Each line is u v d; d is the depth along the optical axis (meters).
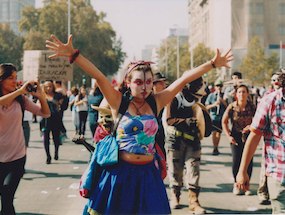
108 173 3.88
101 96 9.58
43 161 10.91
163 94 4.07
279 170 3.95
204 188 7.96
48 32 60.84
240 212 6.42
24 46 59.28
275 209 4.03
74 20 62.34
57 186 8.11
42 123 10.62
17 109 5.08
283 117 3.94
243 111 7.30
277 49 60.31
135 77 3.86
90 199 3.89
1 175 5.06
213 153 12.02
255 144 4.11
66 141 15.19
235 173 7.43
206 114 6.41
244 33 59.91
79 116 14.57
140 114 3.90
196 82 6.38
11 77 5.19
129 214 3.82
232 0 60.34
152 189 3.88
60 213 6.38
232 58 4.14
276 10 60.31
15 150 5.06
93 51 63.56
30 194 7.51
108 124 4.12
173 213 6.34
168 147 6.57
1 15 71.31
